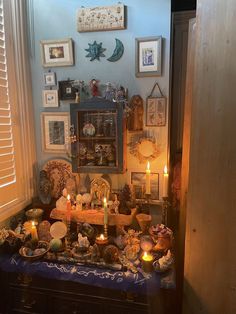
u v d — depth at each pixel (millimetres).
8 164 1739
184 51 1855
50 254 1531
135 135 1805
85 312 1455
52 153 1971
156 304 1361
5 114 1703
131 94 1772
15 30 1760
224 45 1175
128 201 1722
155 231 1563
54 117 1910
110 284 1369
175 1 1835
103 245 1522
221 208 1289
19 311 1549
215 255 1334
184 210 1597
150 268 1395
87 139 1759
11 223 1734
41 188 1896
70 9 1772
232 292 1312
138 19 1687
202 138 1285
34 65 1895
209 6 1181
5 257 1528
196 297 1410
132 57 1733
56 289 1466
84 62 1812
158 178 1811
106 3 1713
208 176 1299
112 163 1737
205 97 1251
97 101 1640
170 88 1804
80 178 1921
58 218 1698
